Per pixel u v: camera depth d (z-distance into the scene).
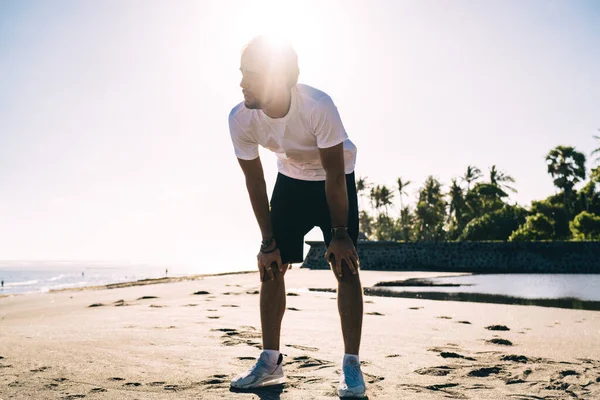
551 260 28.59
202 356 2.66
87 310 5.92
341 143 1.97
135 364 2.46
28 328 3.97
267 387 2.04
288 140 2.04
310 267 28.98
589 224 37.41
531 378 2.25
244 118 2.09
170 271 159.25
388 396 1.92
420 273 22.78
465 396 1.93
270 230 2.24
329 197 2.02
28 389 1.96
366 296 8.23
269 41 1.89
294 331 3.62
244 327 3.78
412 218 68.31
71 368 2.36
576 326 4.48
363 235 73.69
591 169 48.22
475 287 12.43
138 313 5.07
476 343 3.31
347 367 1.97
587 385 2.12
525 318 5.14
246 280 12.67
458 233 59.53
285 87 1.90
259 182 2.24
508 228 45.94
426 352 2.88
